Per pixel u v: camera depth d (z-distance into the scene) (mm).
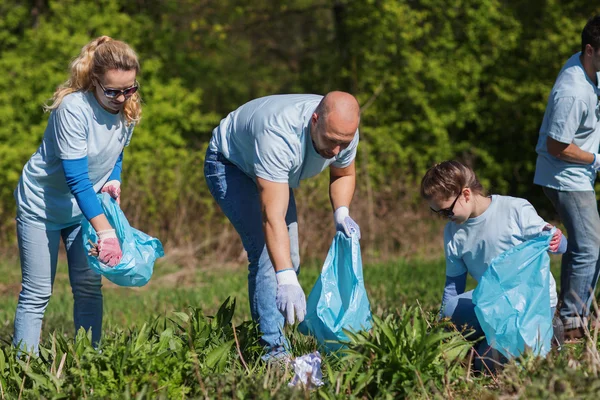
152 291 14266
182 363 5242
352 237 5875
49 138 6152
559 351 5828
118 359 5152
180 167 19328
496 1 23344
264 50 30359
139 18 25062
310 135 5688
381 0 23422
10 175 19859
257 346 6152
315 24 29562
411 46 24281
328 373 5168
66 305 12156
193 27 25672
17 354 5953
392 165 21609
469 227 6176
